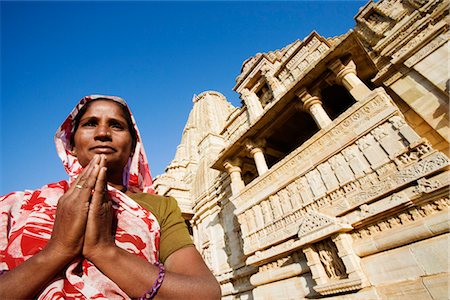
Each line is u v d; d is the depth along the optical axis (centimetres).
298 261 789
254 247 926
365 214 633
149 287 103
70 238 101
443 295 480
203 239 1572
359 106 739
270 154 1258
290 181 882
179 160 2773
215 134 2262
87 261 110
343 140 756
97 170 116
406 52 852
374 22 1119
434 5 858
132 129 230
